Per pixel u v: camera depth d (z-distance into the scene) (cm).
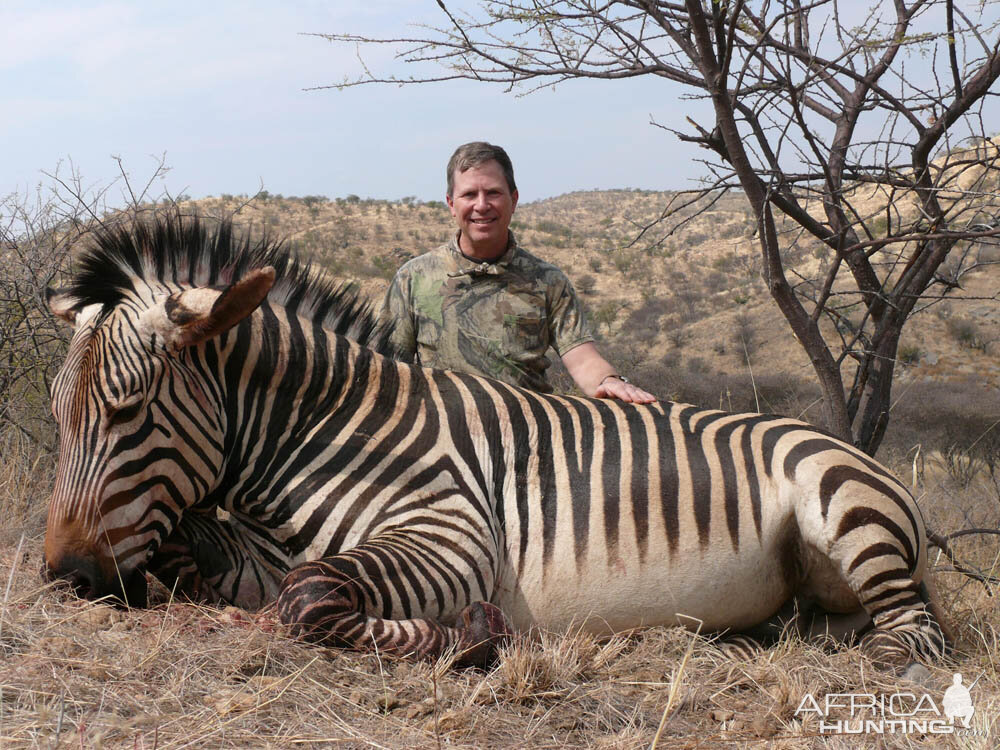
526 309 447
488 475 345
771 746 260
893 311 474
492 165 436
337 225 6444
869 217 441
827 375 459
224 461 331
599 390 411
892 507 343
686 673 307
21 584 317
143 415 302
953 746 268
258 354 332
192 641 280
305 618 284
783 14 376
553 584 339
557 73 439
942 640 338
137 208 589
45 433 578
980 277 3447
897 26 450
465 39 423
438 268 454
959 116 439
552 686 287
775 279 434
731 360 3023
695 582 345
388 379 353
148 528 306
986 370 2828
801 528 350
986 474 957
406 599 305
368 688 270
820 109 514
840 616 371
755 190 408
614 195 12012
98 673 252
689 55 432
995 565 478
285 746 231
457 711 257
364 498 328
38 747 211
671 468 352
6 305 608
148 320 305
